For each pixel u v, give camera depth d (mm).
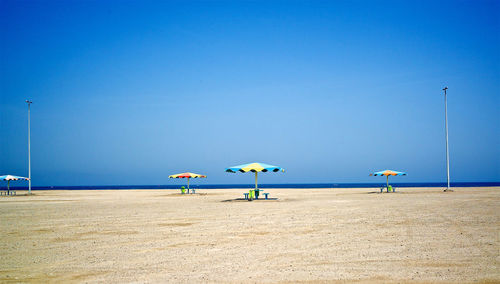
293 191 50781
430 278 6430
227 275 6820
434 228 11914
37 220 15703
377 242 9719
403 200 25625
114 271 7254
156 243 10109
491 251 8469
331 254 8398
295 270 7074
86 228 13109
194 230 12344
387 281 6293
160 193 49250
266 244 9695
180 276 6812
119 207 22531
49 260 8258
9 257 8586
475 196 29766
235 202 26188
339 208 19703
